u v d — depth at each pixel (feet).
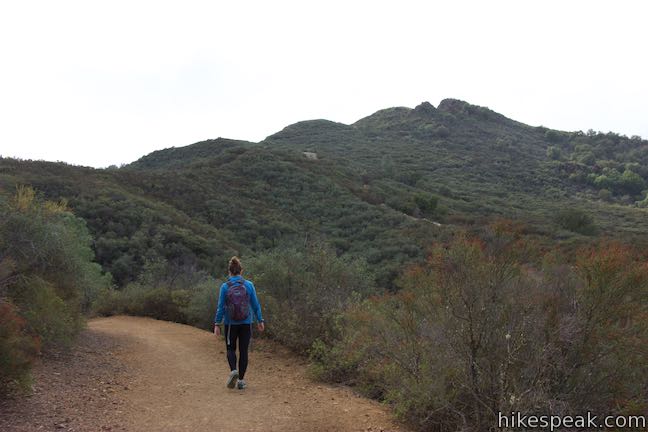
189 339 36.01
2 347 14.79
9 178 116.98
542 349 12.34
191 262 99.86
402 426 14.74
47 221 27.73
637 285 12.37
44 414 14.19
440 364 13.99
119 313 65.36
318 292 29.09
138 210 122.21
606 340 12.60
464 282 13.25
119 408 15.81
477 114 507.30
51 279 28.07
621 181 336.49
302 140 411.95
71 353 24.79
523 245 13.83
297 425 14.74
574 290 13.32
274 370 24.03
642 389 12.52
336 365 22.15
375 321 19.76
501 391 12.14
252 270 34.86
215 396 18.22
